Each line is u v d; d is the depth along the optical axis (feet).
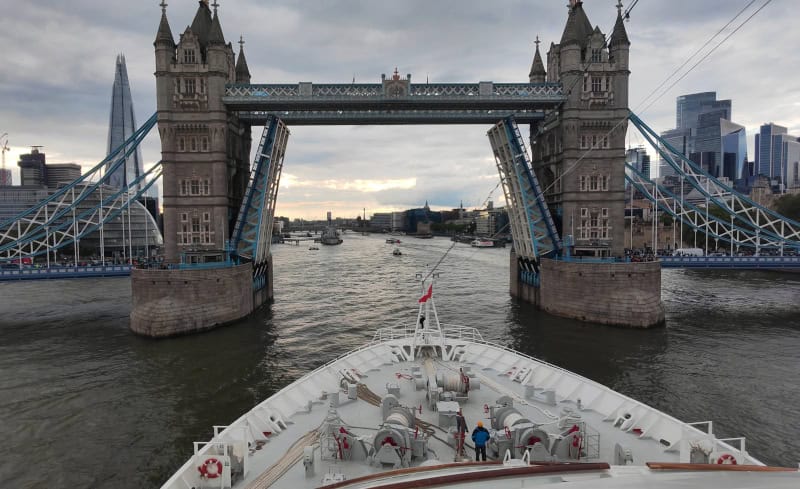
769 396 118.73
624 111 223.30
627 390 123.65
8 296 281.33
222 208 219.61
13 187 535.19
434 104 228.22
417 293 286.25
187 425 105.60
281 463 47.85
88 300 265.34
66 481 84.43
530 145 276.41
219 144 217.56
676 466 27.25
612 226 226.79
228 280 200.44
